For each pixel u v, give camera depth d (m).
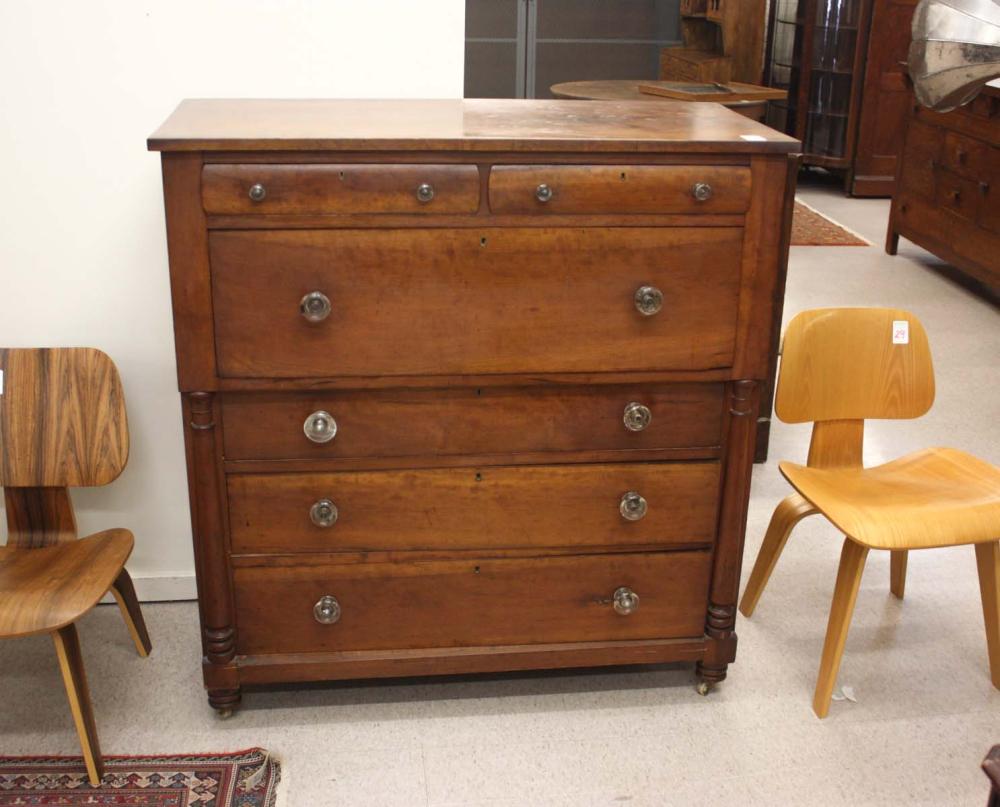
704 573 2.15
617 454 2.03
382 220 1.81
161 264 2.30
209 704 2.18
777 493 3.13
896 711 2.22
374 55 2.25
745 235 1.90
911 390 2.40
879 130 6.45
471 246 1.85
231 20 2.18
